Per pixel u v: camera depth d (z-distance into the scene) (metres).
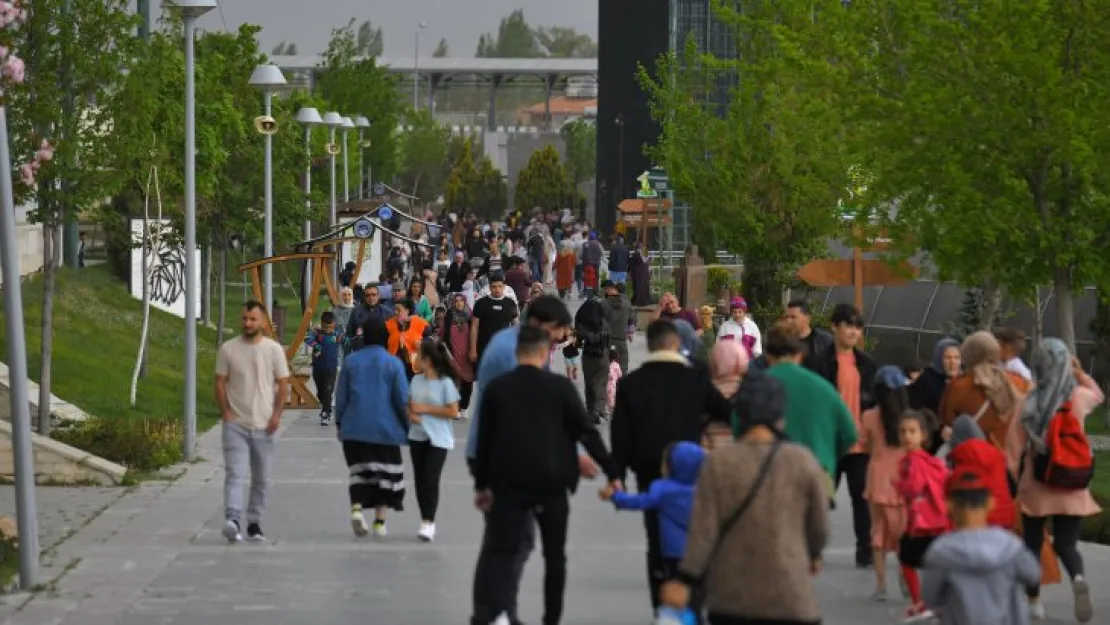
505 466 27.38
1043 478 30.38
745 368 30.84
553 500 27.53
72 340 80.19
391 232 113.00
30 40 57.72
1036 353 30.66
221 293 101.12
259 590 34.12
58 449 50.66
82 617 31.44
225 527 40.06
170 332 97.00
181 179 95.75
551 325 30.02
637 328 128.38
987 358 31.89
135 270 104.31
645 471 27.95
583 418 27.59
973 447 29.00
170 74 72.94
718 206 101.75
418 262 147.75
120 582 35.06
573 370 83.25
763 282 101.75
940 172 59.75
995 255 60.19
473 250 171.62
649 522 27.73
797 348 30.48
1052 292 77.88
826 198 98.69
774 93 98.56
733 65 102.81
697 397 28.03
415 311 86.31
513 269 108.25
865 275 63.28
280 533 41.72
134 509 45.91
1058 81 56.19
